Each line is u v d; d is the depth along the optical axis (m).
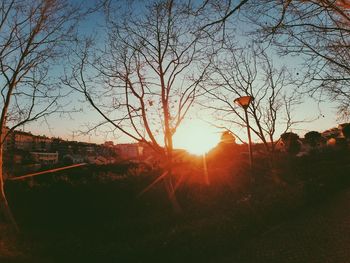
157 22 15.76
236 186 19.97
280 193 15.44
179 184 20.02
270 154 20.20
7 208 13.53
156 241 10.25
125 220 15.43
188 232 10.69
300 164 28.47
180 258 9.03
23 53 13.73
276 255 8.52
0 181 13.73
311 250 8.48
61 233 13.69
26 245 11.16
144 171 24.48
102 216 16.59
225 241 9.87
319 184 17.47
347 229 9.92
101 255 9.65
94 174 24.73
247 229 10.84
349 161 30.41
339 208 13.05
